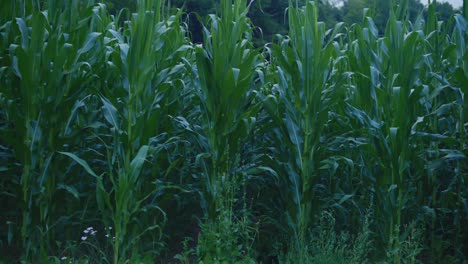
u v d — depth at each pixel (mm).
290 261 4812
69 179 4855
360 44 5387
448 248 5512
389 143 4953
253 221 5883
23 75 4367
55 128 4605
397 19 5438
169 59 5453
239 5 5184
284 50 5500
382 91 4969
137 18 4555
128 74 4594
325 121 5051
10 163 4820
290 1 5359
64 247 4930
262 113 5949
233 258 4480
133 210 4520
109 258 5020
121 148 4598
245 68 4992
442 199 5363
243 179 4922
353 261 4531
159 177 5344
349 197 5059
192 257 5441
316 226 5270
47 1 4832
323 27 5125
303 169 5004
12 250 4969
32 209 4539
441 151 5258
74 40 4773
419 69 4934
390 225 4895
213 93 4922
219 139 4938
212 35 4988
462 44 5301
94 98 5488
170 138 4906
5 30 4949
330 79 6195
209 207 4906
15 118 4430
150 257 4652
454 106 5555
